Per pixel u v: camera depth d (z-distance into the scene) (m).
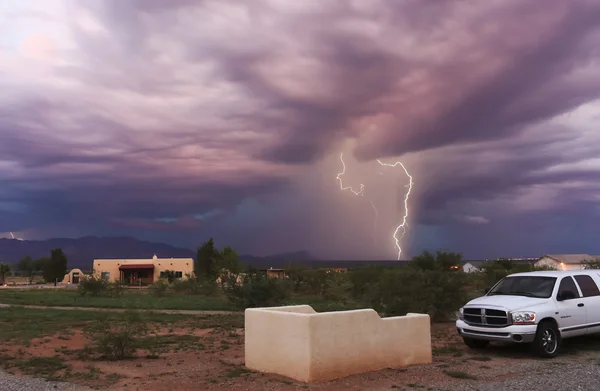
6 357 12.52
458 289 20.48
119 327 14.01
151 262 76.94
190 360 12.20
